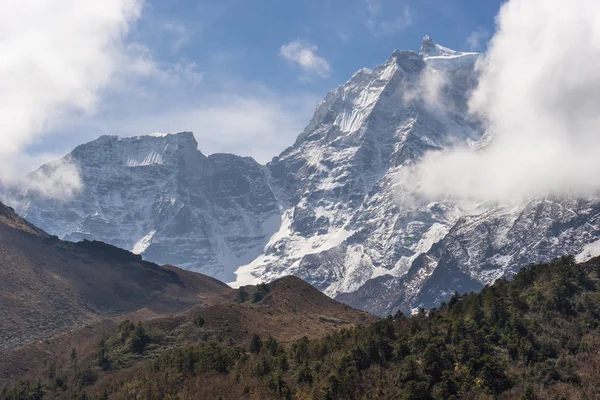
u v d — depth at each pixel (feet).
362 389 494.18
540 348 495.82
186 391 547.49
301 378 530.27
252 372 556.51
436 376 483.51
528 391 448.24
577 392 454.40
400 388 484.74
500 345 508.94
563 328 514.68
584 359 481.87
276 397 512.22
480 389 463.42
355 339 564.71
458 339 514.68
